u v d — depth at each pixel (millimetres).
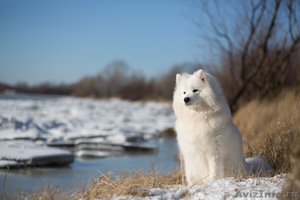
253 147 5359
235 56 10984
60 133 11609
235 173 3766
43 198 3145
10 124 11930
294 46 8797
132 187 3201
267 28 9375
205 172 3881
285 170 4062
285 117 5301
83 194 3191
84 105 33312
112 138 11391
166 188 3623
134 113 25125
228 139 3740
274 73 9742
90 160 7703
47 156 6676
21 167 6293
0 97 42750
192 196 3027
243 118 8547
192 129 3834
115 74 67312
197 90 3924
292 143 4375
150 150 9859
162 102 44594
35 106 24062
